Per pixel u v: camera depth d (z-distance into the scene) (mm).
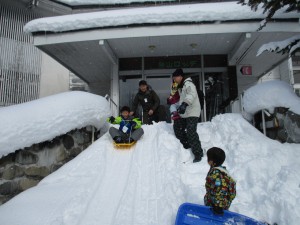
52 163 4156
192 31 6895
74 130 4773
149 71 8938
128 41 7648
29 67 11117
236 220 2703
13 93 10602
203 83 8812
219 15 6680
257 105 5125
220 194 2664
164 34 6930
